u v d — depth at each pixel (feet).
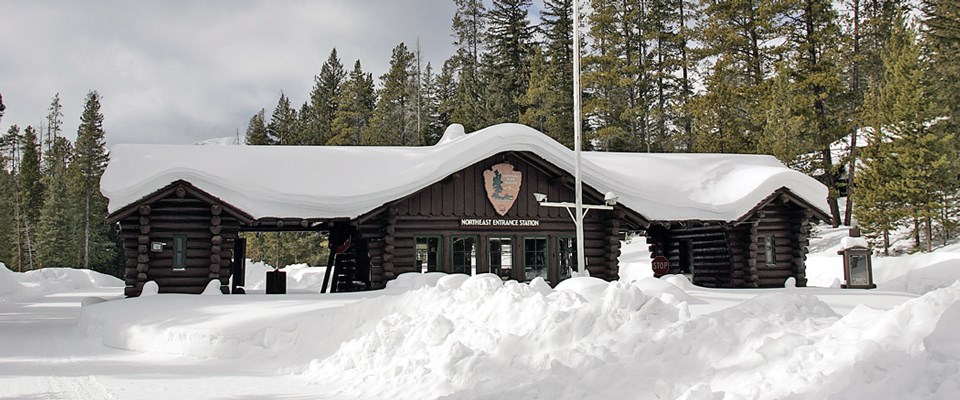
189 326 46.80
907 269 91.40
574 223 73.92
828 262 99.40
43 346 51.24
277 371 39.75
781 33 138.21
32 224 257.14
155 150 72.49
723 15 144.15
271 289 69.31
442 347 32.01
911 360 17.79
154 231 63.93
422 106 234.58
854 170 131.75
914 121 107.45
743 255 77.87
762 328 24.23
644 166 83.05
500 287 36.52
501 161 72.18
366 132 214.28
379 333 35.91
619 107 172.96
